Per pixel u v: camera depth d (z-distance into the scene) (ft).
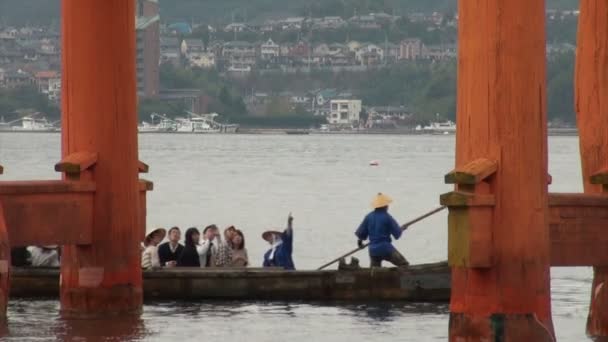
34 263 304.50
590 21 232.12
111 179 244.83
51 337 231.71
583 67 232.94
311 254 424.87
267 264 315.37
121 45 245.45
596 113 231.50
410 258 412.98
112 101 244.83
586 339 231.50
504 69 200.64
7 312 257.75
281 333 245.86
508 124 200.95
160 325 249.14
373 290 287.89
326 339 239.50
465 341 203.31
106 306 247.09
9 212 236.02
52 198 239.91
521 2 200.85
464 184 200.64
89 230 244.01
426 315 268.00
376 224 298.56
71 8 244.83
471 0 201.98
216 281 288.92
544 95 203.10
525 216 201.36
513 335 201.36
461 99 203.72
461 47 203.41
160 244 309.01
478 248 200.34
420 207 634.84
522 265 201.57
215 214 592.60
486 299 202.08
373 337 241.76
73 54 244.83
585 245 222.28
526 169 201.36
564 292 311.68
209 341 235.40
